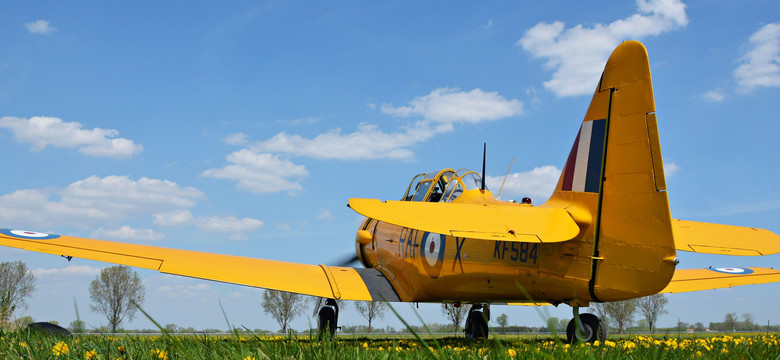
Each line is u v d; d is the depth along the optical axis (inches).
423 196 418.9
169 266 306.3
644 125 257.6
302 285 355.3
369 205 251.9
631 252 257.6
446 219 255.1
